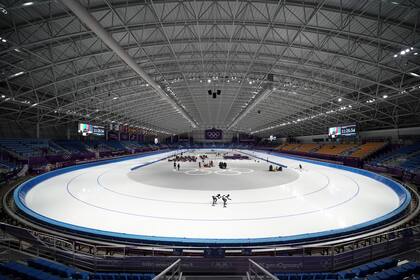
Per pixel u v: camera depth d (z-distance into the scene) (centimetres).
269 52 2102
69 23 1452
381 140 3766
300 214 1185
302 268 629
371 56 1758
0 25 1417
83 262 642
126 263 629
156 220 1090
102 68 2098
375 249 681
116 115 4388
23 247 704
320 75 2497
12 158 2670
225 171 2844
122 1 1336
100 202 1395
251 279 561
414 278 518
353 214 1195
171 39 1825
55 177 2362
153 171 2845
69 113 3384
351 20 1388
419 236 735
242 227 1015
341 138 4916
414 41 1501
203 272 621
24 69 1766
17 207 1156
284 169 3102
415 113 2755
